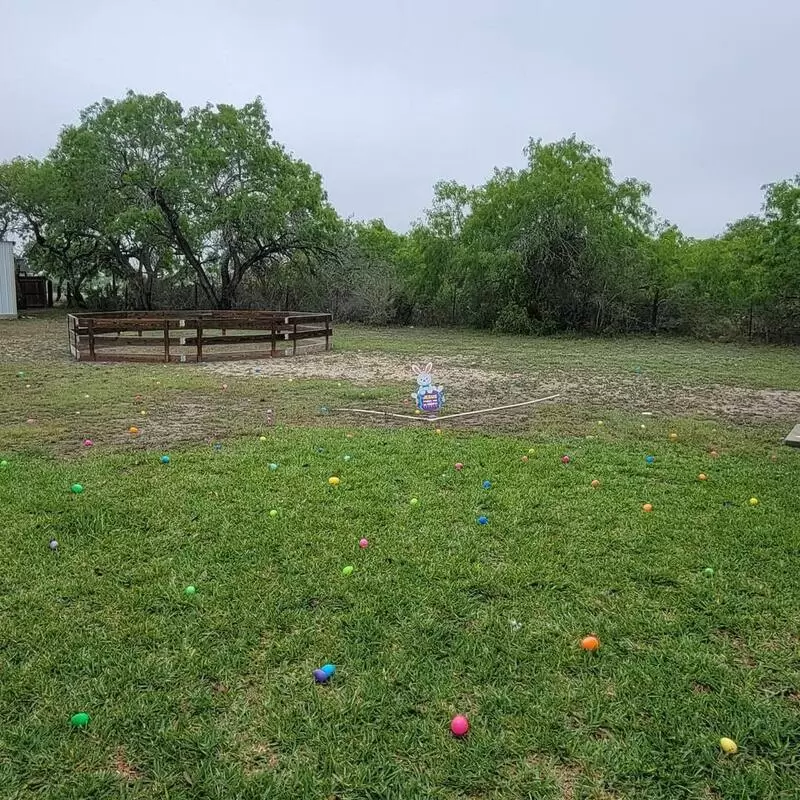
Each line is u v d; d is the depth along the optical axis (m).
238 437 6.39
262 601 3.06
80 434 6.47
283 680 2.49
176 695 2.39
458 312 24.23
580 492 4.69
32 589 3.16
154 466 5.23
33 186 28.45
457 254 22.69
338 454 5.65
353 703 2.35
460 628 2.87
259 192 24.58
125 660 2.60
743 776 2.04
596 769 2.07
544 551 3.65
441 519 4.12
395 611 2.99
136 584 3.23
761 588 3.23
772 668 2.59
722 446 6.28
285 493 4.56
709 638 2.81
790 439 6.38
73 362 12.62
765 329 19.45
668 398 9.35
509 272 21.12
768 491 4.77
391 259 28.03
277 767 2.07
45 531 3.85
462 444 6.11
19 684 2.44
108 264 30.05
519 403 8.70
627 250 20.78
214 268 27.34
